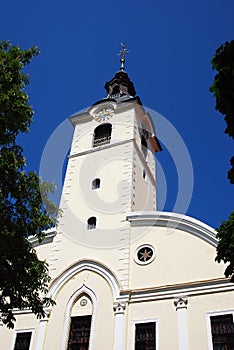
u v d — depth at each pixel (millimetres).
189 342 17062
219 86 9852
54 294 21172
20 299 13984
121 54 42844
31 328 20203
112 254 21703
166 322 18062
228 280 18172
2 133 13289
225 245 11258
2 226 13094
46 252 23469
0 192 13219
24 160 14000
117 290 19984
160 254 20672
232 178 10133
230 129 9977
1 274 13344
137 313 18875
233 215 11539
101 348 18250
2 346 19922
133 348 17828
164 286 19188
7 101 13180
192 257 19828
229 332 16828
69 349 19000
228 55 9742
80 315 19969
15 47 14727
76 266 21891
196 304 18094
